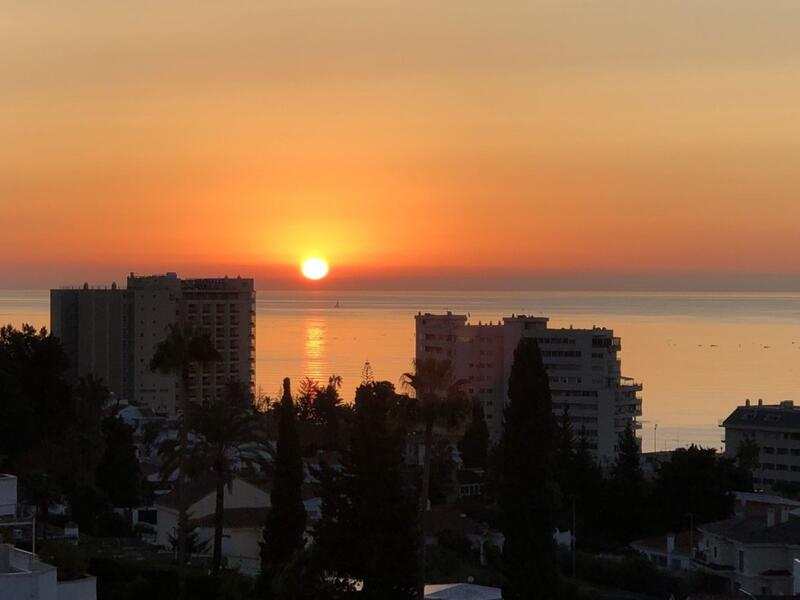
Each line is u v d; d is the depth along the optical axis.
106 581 71.44
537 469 71.62
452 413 65.50
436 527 111.88
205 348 81.31
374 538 64.50
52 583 45.31
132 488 127.00
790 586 92.06
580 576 97.19
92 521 108.50
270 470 90.50
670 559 108.06
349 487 65.50
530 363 72.19
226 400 86.50
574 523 116.38
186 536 86.62
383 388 66.94
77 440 124.00
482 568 99.62
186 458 80.38
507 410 72.50
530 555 71.06
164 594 70.38
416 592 66.44
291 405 79.38
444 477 148.12
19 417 108.56
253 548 96.06
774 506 121.00
